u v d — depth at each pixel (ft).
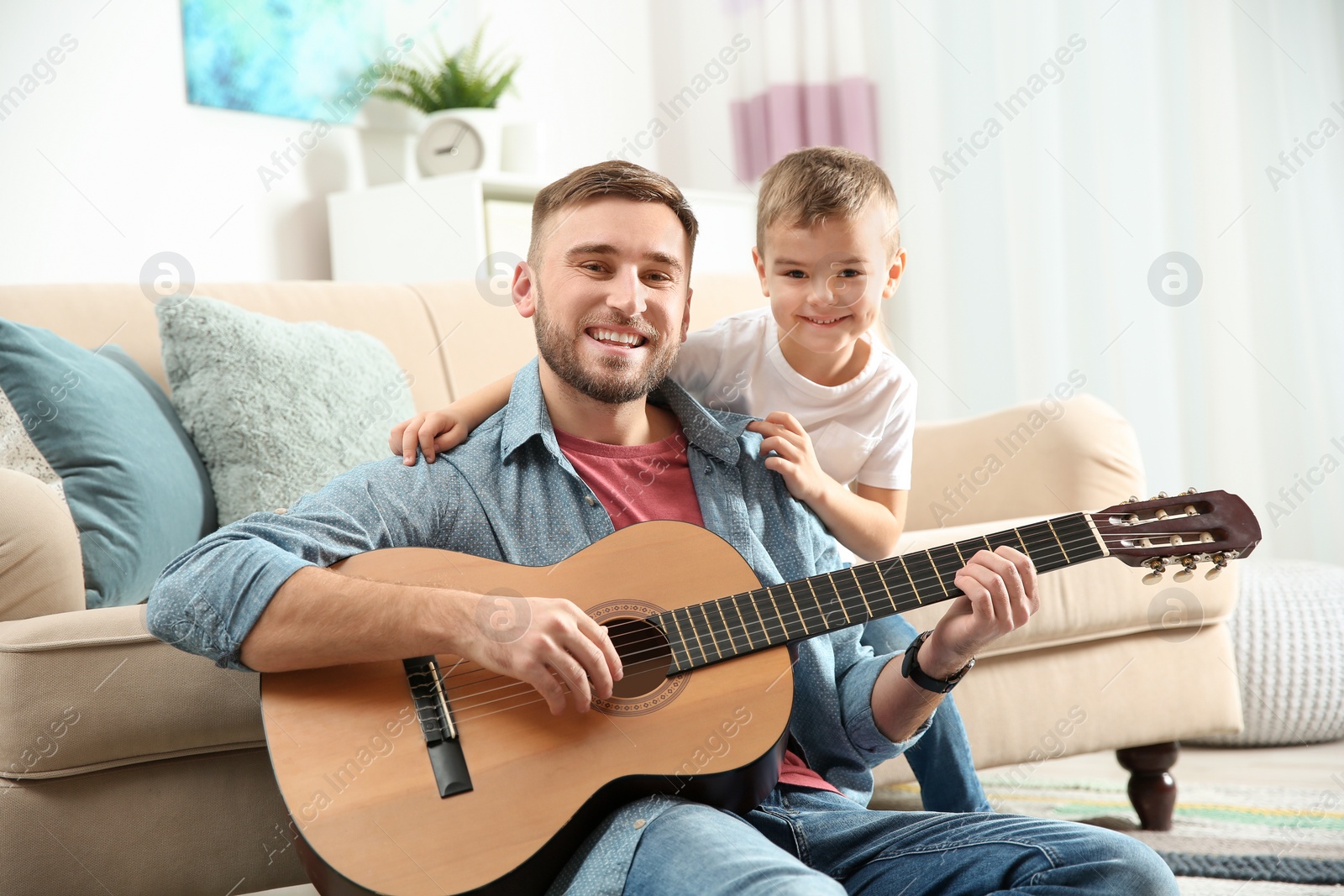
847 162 4.92
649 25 12.86
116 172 8.21
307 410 5.70
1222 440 10.55
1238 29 10.41
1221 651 6.55
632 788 3.26
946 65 11.94
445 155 9.72
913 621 5.79
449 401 6.81
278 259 9.36
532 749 3.28
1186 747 7.98
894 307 12.35
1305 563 8.50
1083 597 6.16
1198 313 10.65
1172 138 10.74
